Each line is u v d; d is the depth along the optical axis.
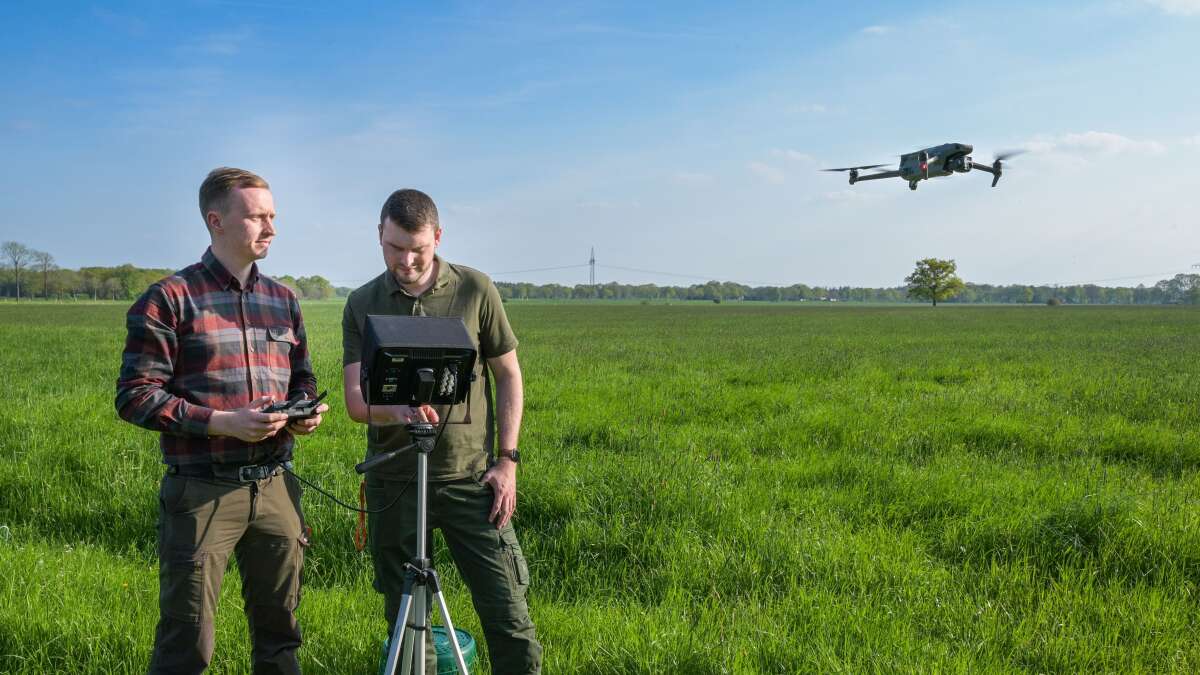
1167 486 6.80
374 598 4.59
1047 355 21.95
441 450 3.19
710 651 3.81
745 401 11.93
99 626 4.00
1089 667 3.82
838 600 4.47
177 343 2.84
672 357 21.17
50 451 7.50
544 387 13.65
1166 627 4.11
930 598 4.50
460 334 2.90
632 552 5.18
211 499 2.81
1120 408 11.26
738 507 5.81
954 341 30.02
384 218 3.10
